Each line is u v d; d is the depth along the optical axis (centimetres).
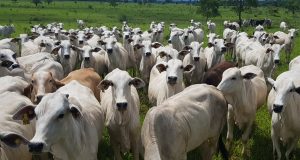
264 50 1772
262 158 964
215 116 805
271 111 1004
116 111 806
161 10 10312
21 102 760
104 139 1034
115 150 859
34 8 9631
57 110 562
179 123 709
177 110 725
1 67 1086
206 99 787
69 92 826
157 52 1544
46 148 554
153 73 1202
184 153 728
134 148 855
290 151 920
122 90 792
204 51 1753
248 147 1019
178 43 2052
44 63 1230
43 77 895
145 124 704
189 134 733
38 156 791
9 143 545
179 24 6109
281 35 2544
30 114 607
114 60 1577
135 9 10644
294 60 1332
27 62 1263
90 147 680
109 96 881
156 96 1066
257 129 1132
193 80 1476
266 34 2553
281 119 881
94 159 689
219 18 7525
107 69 1620
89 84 991
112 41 1590
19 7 9744
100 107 820
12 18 6531
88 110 755
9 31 3669
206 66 1622
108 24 5819
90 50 1552
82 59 1625
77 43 2133
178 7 12469
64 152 613
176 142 698
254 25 5597
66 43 1560
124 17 6956
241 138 1045
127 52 1759
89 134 683
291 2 8112
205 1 6081
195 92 786
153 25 3781
